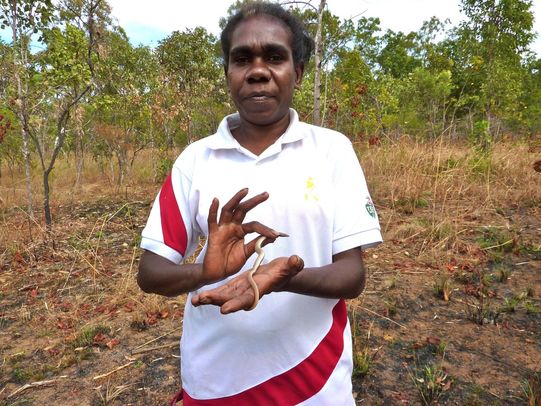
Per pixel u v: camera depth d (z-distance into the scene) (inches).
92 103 290.4
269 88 43.9
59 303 154.1
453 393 97.6
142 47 471.8
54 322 139.9
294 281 39.8
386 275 158.6
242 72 44.5
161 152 409.1
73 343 125.3
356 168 48.1
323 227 45.3
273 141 47.6
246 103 44.9
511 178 279.7
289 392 47.1
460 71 613.9
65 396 104.2
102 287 164.9
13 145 395.2
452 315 131.3
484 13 661.3
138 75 454.3
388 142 359.6
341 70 506.9
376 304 137.6
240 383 47.4
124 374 111.0
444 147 311.9
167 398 101.2
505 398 95.7
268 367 46.8
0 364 118.8
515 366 106.4
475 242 186.9
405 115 482.3
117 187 361.4
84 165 478.9
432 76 498.6
